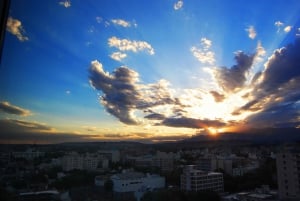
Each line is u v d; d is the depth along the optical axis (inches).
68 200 6392.7
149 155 6963.6
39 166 6378.0
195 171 6624.0
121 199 6579.7
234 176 6525.6
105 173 6712.6
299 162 5772.6
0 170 6067.9
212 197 6343.5
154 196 6496.1
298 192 5664.4
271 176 6181.1
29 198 6176.2
